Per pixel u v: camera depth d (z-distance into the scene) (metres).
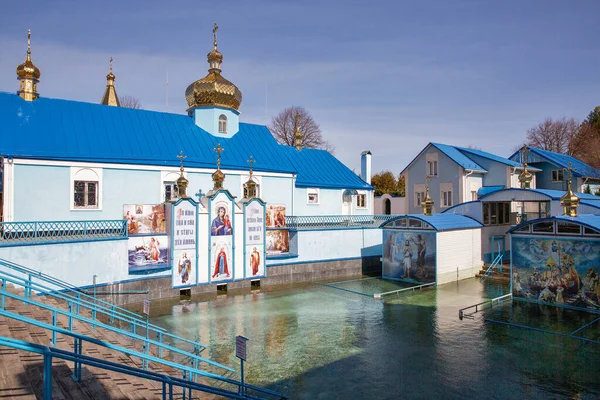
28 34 29.36
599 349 17.73
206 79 36.53
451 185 48.56
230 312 24.48
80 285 22.59
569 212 25.47
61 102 30.50
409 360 16.88
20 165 25.52
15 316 8.65
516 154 52.72
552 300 25.09
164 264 27.92
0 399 8.48
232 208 30.34
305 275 34.47
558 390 14.11
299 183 39.03
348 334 20.25
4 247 19.41
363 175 45.81
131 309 24.75
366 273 38.16
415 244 33.28
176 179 31.27
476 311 23.22
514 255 26.73
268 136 40.41
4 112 27.41
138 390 11.31
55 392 9.48
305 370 16.03
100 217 27.95
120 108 33.00
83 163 27.42
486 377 15.16
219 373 15.71
